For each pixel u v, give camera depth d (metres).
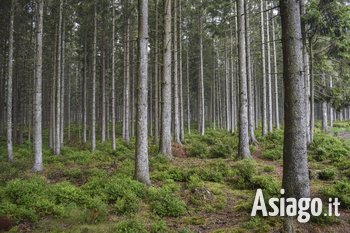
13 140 30.06
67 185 10.64
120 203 9.23
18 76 31.11
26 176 13.22
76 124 47.59
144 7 12.01
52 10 24.31
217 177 12.70
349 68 24.19
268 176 12.16
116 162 16.11
